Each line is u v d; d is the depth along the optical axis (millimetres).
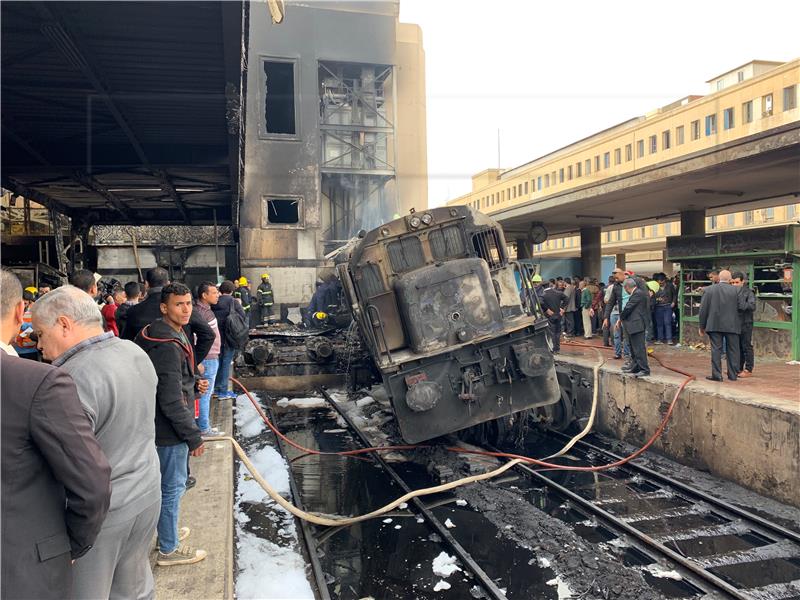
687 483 7078
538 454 8430
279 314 17531
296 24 13094
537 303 7938
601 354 11195
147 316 4691
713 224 27219
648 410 8477
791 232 9984
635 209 15156
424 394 6898
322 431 9703
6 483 1783
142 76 8734
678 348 12305
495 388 7352
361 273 7656
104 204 19453
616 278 11070
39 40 7172
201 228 22453
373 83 13227
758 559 5145
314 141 14320
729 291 8172
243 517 5898
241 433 9000
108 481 1965
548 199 14695
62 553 1911
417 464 7906
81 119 10742
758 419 6602
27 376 1838
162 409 3541
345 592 4648
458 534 5719
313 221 16234
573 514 6242
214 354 6676
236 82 8844
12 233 20000
